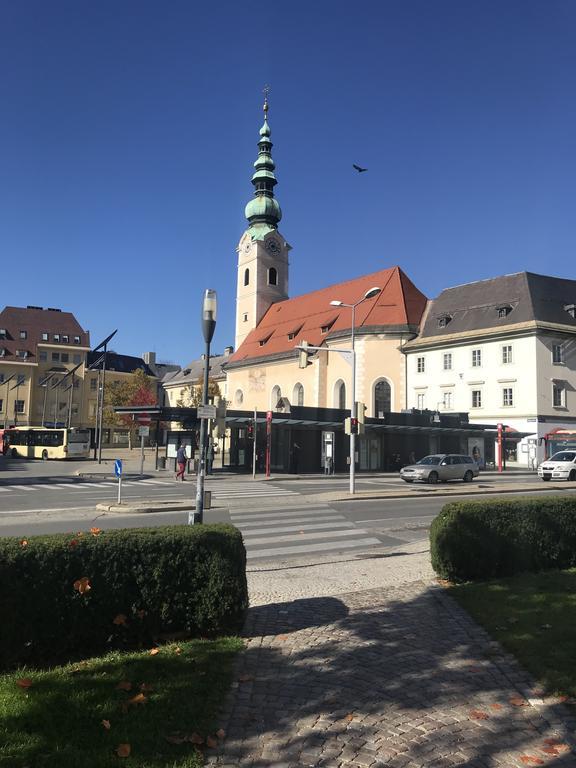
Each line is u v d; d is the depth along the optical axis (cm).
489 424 5069
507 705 445
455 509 827
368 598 748
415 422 4584
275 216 7931
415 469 3192
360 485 3042
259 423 4069
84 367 9256
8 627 496
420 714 431
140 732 388
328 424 4212
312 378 6091
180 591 580
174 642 566
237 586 600
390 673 504
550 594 727
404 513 1802
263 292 7731
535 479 3634
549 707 441
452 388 5503
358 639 589
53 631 517
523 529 872
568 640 563
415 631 612
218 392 7694
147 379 8206
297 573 941
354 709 438
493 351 5294
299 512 1830
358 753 379
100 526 1518
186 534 592
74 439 5575
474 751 383
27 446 5838
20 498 2305
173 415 3988
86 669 493
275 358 6600
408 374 5825
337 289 6794
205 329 1110
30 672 488
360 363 5741
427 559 1045
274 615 677
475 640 583
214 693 451
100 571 545
